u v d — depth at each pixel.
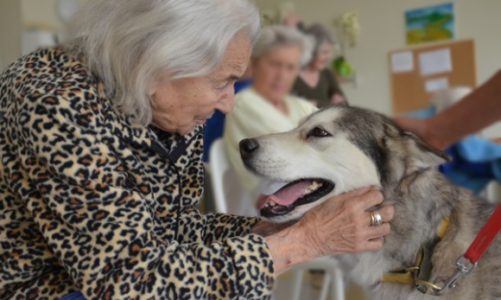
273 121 2.79
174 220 1.49
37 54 1.39
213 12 1.28
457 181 3.26
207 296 1.26
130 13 1.28
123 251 1.20
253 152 1.90
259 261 1.30
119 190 1.23
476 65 6.01
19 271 1.33
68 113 1.20
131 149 1.36
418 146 1.74
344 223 1.49
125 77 1.29
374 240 1.59
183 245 1.32
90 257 1.20
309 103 3.31
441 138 2.55
